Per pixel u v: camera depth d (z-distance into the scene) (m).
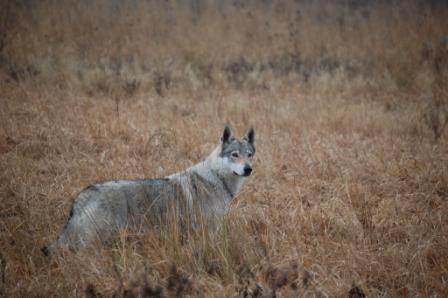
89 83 36.28
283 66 46.28
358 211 19.70
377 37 52.44
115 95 34.19
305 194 21.59
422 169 24.03
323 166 24.12
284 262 15.73
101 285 13.97
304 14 60.97
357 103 36.81
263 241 16.58
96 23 49.81
